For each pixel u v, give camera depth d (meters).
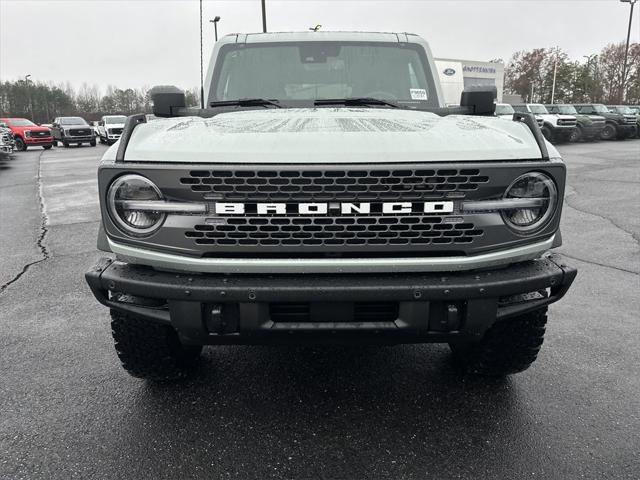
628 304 4.58
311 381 3.29
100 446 2.65
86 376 3.38
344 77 3.95
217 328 2.37
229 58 4.01
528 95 62.62
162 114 3.49
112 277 2.43
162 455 2.58
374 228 2.29
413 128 2.61
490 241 2.35
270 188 2.24
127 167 2.30
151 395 3.14
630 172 14.52
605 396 3.09
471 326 2.40
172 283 2.34
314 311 2.34
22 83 79.56
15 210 9.69
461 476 2.42
